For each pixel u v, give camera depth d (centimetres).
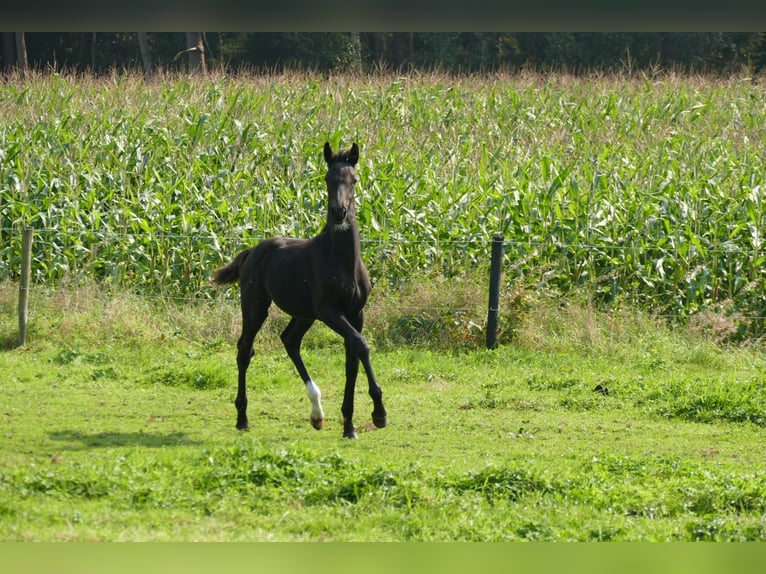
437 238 3578
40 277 3559
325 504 1523
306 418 2314
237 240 3559
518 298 3197
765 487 1616
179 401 2467
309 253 2083
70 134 4306
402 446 2022
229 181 3956
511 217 3644
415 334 3184
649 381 2641
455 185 4012
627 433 2191
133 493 1509
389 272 3503
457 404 2473
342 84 6025
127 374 2706
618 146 4772
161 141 4353
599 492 1581
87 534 1339
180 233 3622
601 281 3488
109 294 3375
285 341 2256
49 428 2102
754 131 5306
